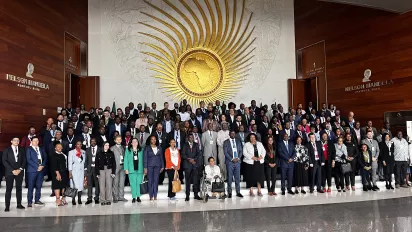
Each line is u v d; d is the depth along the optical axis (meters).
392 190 9.54
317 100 14.79
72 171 8.12
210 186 8.34
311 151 9.24
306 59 15.30
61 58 11.92
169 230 5.43
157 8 14.20
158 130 9.53
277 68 15.09
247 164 9.03
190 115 10.93
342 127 11.13
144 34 14.08
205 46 14.47
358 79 12.91
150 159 8.52
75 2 12.99
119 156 8.43
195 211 6.98
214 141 9.52
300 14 15.34
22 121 9.70
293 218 6.13
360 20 12.82
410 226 5.40
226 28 14.62
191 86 14.25
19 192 7.70
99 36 13.90
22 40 9.84
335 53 13.90
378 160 10.22
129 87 13.86
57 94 11.61
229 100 14.50
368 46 12.51
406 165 10.08
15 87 9.46
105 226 5.78
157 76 14.04
